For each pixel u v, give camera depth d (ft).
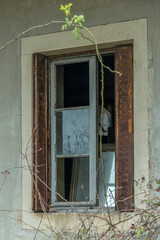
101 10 18.61
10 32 20.43
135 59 17.78
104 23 18.49
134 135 17.56
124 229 17.19
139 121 17.52
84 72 19.72
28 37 19.95
